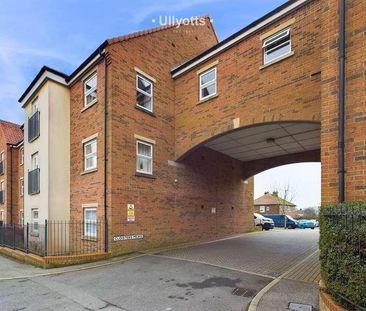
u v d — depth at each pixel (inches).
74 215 475.5
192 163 556.4
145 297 224.8
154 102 488.1
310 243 528.7
